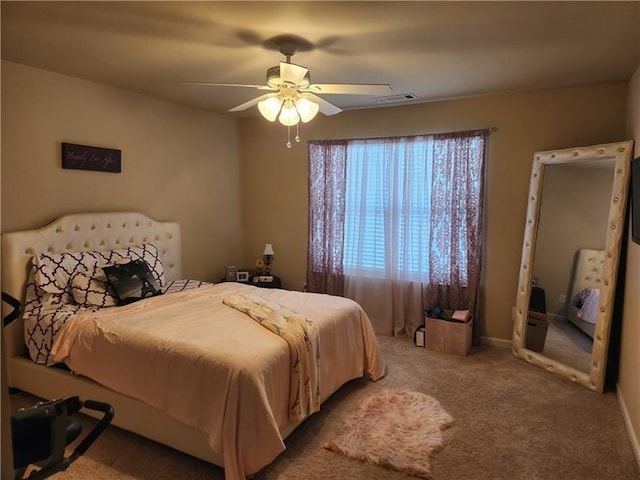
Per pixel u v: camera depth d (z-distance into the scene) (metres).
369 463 2.40
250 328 2.69
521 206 3.95
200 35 2.54
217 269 5.14
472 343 4.21
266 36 2.54
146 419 2.49
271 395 2.34
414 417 2.84
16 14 2.27
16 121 3.16
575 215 3.46
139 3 2.12
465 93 3.91
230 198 5.27
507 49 2.73
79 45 2.73
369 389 3.29
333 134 4.79
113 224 3.79
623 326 3.11
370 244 4.68
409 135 4.37
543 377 3.48
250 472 2.19
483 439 2.61
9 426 0.89
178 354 2.36
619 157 3.12
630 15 2.21
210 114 4.90
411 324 4.54
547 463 2.39
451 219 4.18
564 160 3.51
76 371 2.74
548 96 3.75
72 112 3.50
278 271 5.35
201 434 2.31
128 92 3.95
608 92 3.54
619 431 2.70
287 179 5.15
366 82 3.54
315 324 2.88
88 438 1.40
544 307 3.70
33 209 3.29
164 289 3.84
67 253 3.34
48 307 3.06
